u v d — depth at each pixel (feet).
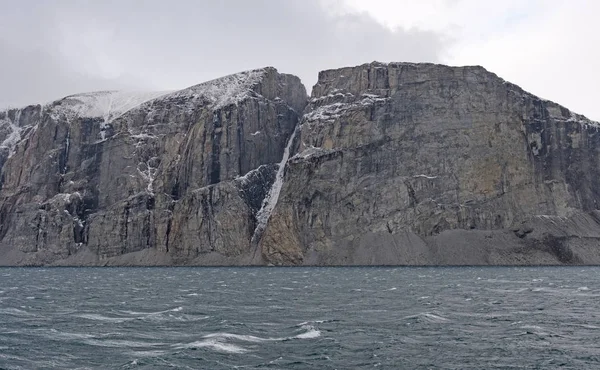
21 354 185.68
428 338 211.61
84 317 266.77
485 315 268.82
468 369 169.89
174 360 177.27
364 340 207.82
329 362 176.96
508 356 184.24
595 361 177.88
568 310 286.66
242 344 200.34
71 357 181.98
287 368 170.40
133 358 180.04
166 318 262.47
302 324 241.96
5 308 303.68
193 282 518.37
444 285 451.53
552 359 180.24
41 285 490.08
